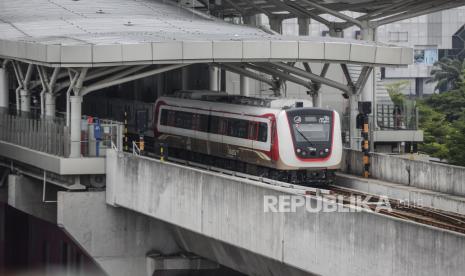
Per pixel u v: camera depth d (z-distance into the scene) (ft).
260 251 146.61
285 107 208.64
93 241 194.70
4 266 261.85
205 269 190.60
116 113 303.68
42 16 270.87
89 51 194.70
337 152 207.41
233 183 152.46
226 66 247.29
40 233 260.62
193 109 242.37
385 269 124.16
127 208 188.14
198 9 338.75
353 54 221.25
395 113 298.97
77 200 194.18
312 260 136.05
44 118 213.46
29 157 216.13
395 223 122.42
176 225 170.60
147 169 179.32
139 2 298.76
